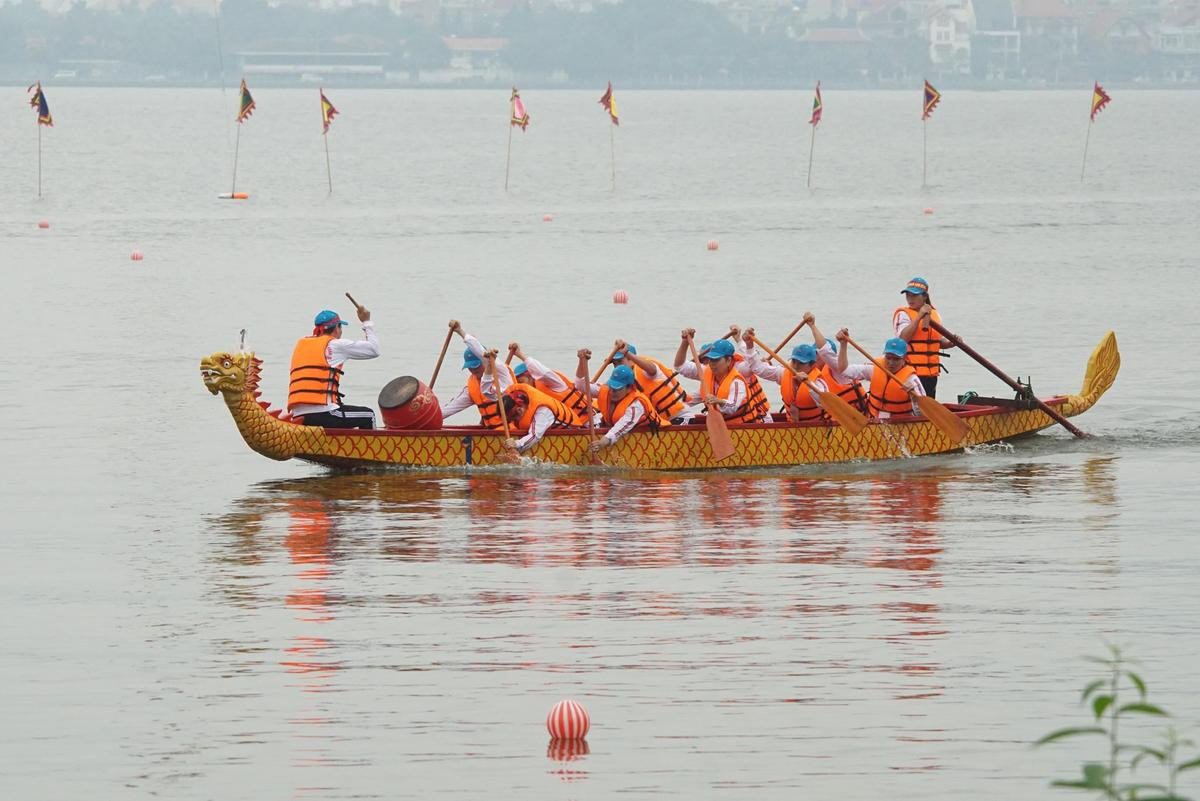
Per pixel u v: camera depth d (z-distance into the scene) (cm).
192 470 7250
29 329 11725
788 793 3722
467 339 7269
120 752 3966
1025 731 4059
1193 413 8725
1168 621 4900
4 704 4272
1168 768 3844
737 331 7656
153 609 5084
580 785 3762
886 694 4303
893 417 7544
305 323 12119
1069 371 10012
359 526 6162
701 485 6931
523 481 6975
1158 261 16650
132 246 17962
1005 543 5866
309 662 4575
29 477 7088
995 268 15975
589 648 4681
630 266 16062
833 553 5728
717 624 4891
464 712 4200
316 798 3712
